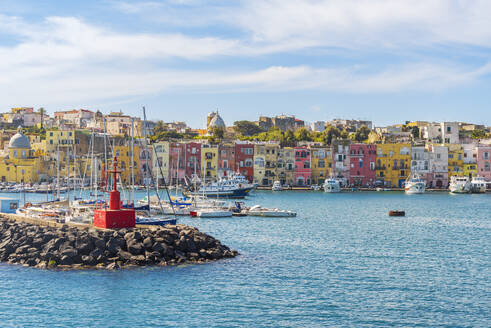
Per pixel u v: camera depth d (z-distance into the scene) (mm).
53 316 42406
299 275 54406
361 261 61656
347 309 44281
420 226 95812
